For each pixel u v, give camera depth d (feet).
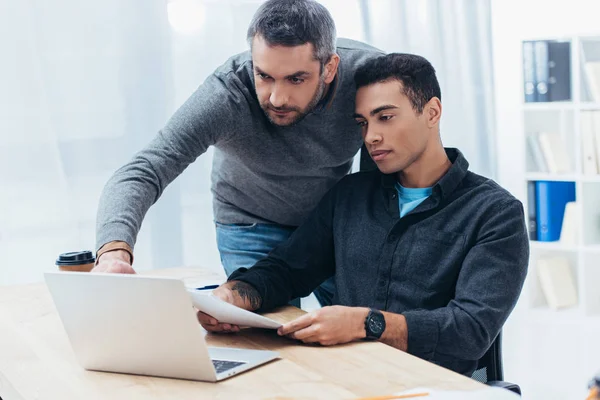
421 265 5.20
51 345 4.50
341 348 4.29
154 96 8.25
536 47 10.56
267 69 5.38
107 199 5.13
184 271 6.35
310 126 6.14
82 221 8.05
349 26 9.30
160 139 5.59
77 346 4.06
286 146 6.20
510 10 10.99
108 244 4.84
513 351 10.29
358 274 5.48
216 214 7.08
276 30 5.28
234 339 4.55
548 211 10.84
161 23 8.21
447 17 9.80
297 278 5.65
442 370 3.86
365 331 4.44
